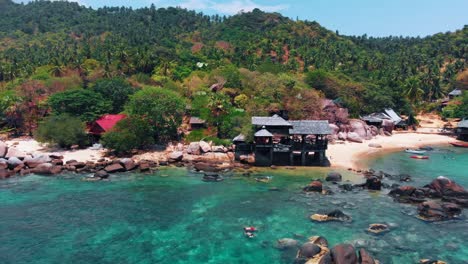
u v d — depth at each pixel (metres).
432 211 39.66
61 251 31.83
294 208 42.41
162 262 30.08
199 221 38.59
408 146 87.44
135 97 75.12
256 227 36.88
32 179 54.00
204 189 50.00
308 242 32.31
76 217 39.44
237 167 62.03
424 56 196.62
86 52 168.12
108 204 43.62
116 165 59.03
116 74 119.19
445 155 77.62
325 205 43.44
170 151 71.31
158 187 50.75
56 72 115.44
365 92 115.69
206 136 77.69
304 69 153.75
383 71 158.88
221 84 103.06
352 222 38.00
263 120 63.69
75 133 71.62
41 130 70.75
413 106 134.25
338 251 27.75
